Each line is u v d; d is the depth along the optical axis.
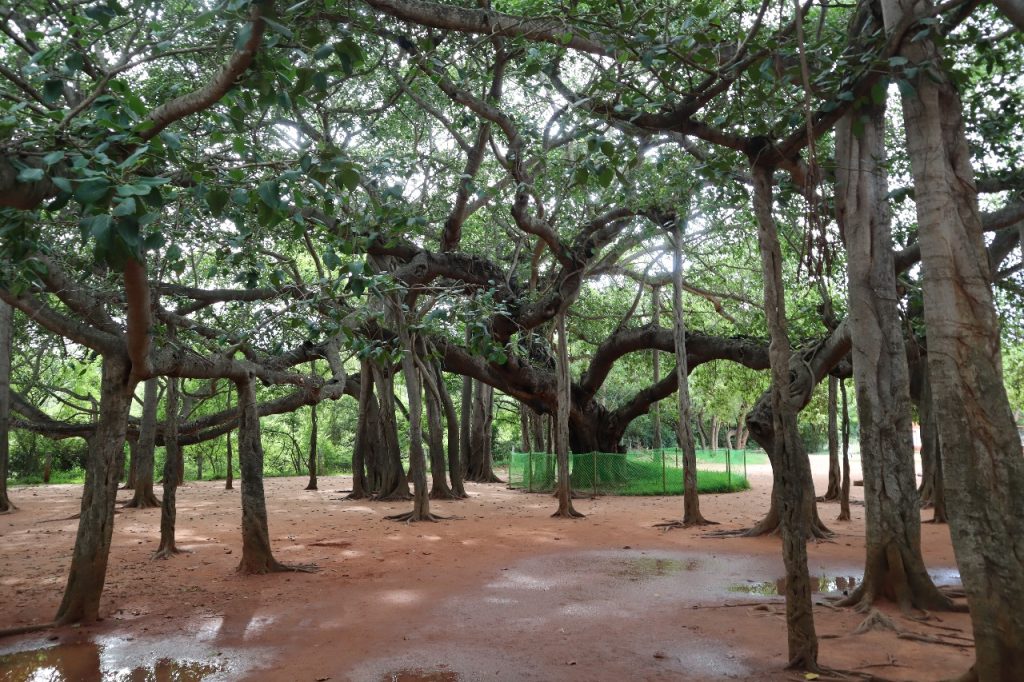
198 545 12.80
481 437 30.94
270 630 7.11
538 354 24.47
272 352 12.13
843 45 6.53
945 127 5.21
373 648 6.44
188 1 8.88
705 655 6.16
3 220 4.64
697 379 28.97
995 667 4.36
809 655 5.75
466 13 7.87
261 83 5.07
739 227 17.50
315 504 21.34
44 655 6.38
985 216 12.44
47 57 5.06
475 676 5.67
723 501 21.58
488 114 11.41
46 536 14.40
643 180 15.19
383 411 23.20
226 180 5.18
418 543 12.91
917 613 7.54
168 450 11.93
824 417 39.66
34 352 22.59
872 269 8.54
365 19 7.80
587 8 9.20
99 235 3.29
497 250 21.66
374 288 7.21
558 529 15.00
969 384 4.68
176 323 10.62
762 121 6.69
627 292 27.70
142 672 5.88
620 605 8.05
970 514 4.55
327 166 5.16
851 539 13.53
